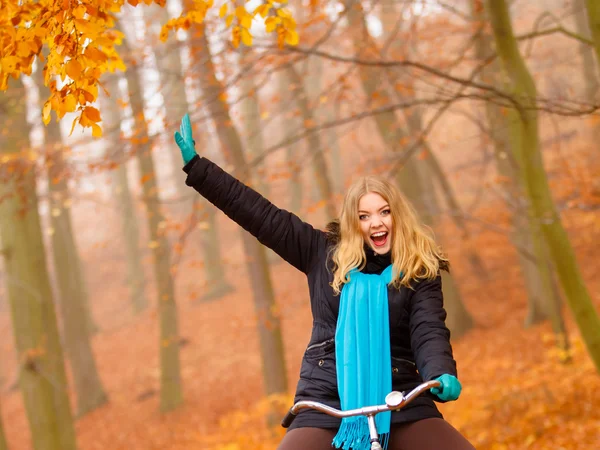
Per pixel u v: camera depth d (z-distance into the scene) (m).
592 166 16.89
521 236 17.36
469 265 22.19
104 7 3.73
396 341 2.99
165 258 17.22
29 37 3.46
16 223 11.83
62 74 3.39
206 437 14.68
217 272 26.91
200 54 8.45
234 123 11.92
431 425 2.87
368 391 2.87
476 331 17.78
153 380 21.12
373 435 2.68
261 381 18.50
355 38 10.41
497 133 12.34
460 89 7.53
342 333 2.98
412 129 14.34
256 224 3.21
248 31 4.84
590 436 8.91
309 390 2.97
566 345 12.66
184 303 26.95
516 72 7.52
